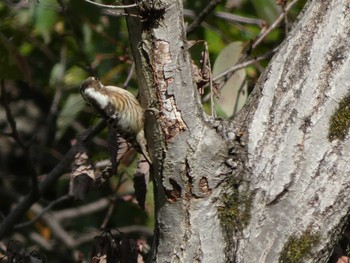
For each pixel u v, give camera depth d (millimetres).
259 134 7469
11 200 17125
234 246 7406
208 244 7391
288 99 7492
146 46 7301
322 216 7426
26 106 17281
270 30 11617
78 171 8766
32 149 16531
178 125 7320
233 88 11336
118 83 12703
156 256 7516
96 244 8477
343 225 7539
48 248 15461
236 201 7426
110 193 15570
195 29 11883
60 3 12023
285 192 7422
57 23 12938
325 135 7418
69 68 13484
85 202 15555
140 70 7379
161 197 7473
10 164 17828
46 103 17266
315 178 7414
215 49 12898
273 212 7426
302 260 7410
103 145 12727
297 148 7426
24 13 12508
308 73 7500
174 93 7297
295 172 7418
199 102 7418
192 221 7391
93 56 13055
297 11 12391
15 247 8859
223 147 7379
